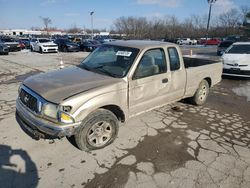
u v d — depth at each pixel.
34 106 3.18
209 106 5.82
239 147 3.78
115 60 4.04
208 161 3.35
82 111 3.06
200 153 3.55
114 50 4.23
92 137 3.40
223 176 3.02
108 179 2.90
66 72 3.99
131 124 4.51
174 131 4.28
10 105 5.38
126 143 3.77
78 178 2.90
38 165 3.12
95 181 2.85
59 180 2.85
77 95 3.05
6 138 3.78
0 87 7.20
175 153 3.53
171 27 64.62
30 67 12.03
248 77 9.48
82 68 4.22
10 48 23.38
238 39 28.30
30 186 2.73
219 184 2.87
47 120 3.02
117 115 3.84
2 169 3.01
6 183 2.76
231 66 9.17
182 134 4.17
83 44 25.55
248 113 5.39
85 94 3.11
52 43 23.27
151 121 4.69
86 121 3.21
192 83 5.15
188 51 25.27
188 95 5.22
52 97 3.03
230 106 5.89
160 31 63.94
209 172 3.09
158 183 2.85
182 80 4.77
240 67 9.01
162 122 4.66
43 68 11.73
